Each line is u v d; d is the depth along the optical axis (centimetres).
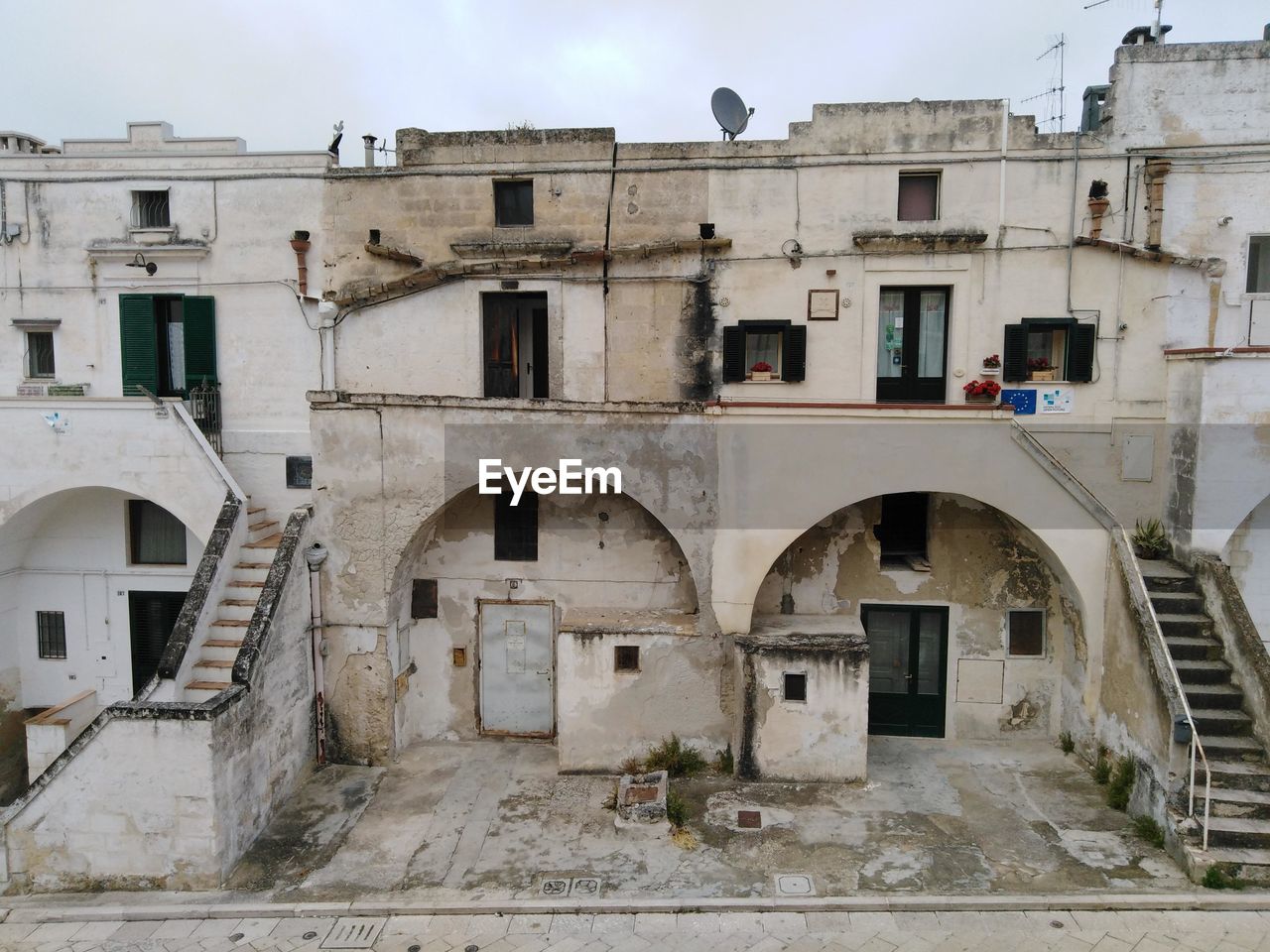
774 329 1232
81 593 1388
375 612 1148
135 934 834
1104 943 778
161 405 1201
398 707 1197
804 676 1073
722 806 1028
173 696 1017
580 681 1125
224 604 1120
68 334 1334
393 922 841
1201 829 878
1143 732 976
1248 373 1055
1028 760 1151
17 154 1323
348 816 1034
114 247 1296
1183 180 1172
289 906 859
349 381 1298
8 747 1377
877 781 1088
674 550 1215
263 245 1294
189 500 1209
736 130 1260
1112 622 1068
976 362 1209
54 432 1217
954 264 1199
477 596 1241
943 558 1209
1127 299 1183
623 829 980
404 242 1277
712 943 798
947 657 1223
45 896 903
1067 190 1184
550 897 862
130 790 901
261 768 1003
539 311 1289
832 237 1216
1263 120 1159
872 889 860
